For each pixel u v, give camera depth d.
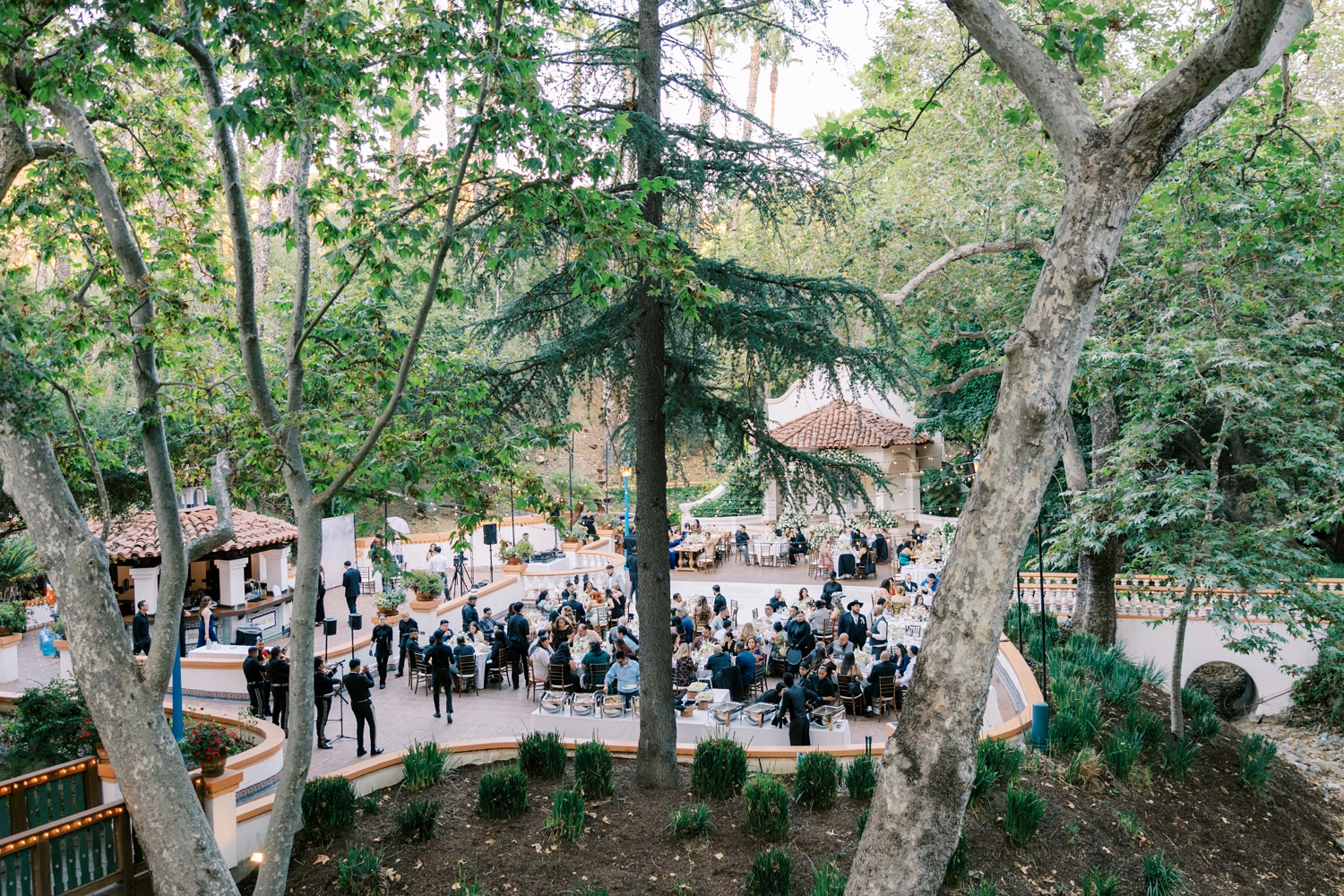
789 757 12.77
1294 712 22.17
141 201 11.66
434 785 11.96
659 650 12.02
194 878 7.84
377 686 18.50
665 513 12.12
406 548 34.25
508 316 11.79
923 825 6.63
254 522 24.72
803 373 11.27
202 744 10.00
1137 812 13.28
